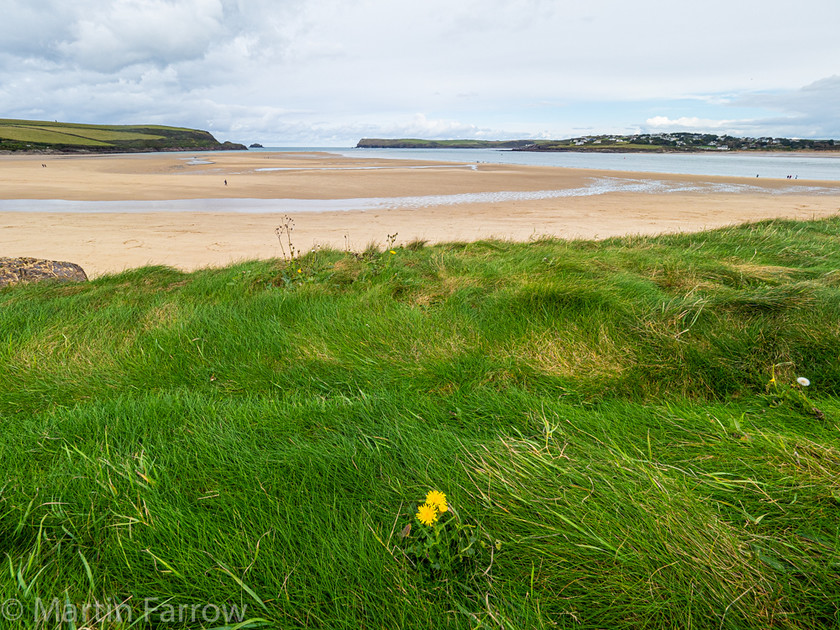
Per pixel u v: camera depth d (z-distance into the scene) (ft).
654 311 9.93
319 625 3.67
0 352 9.02
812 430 5.90
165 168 127.24
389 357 8.82
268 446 5.85
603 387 7.47
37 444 5.87
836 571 3.77
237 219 44.16
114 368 8.54
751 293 10.89
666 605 3.64
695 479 4.97
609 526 4.23
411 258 19.34
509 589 3.89
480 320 10.57
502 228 40.32
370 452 5.60
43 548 4.38
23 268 19.01
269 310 11.52
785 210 51.24
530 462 5.14
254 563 4.05
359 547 4.18
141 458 5.22
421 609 3.67
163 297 14.19
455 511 4.28
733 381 7.43
